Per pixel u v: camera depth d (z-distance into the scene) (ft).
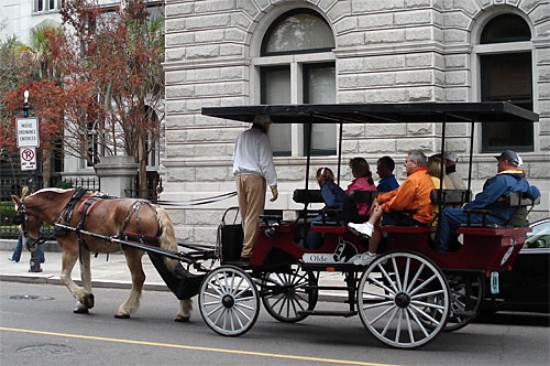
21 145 67.21
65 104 91.56
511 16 65.21
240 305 38.86
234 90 73.10
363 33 67.31
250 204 40.14
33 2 134.21
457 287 38.83
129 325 42.11
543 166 62.23
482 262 34.81
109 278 61.21
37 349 35.60
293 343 37.27
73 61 105.60
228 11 73.41
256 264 39.19
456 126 65.57
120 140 107.14
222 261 40.22
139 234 43.29
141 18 97.04
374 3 66.85
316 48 71.67
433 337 34.99
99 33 96.78
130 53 93.25
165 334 39.45
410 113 37.04
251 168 40.11
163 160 76.59
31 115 92.53
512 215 35.94
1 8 137.80
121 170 77.87
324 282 56.03
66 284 46.11
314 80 72.23
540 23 62.90
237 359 33.58
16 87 101.71
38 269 65.36
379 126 66.49
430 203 35.73
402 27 65.92
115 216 44.14
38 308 48.47
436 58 65.31
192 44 74.90
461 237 38.65
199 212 73.87
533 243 41.88
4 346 36.24
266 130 41.14
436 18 65.51
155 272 64.64
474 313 35.40
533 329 41.47
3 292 56.85
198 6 74.59
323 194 37.86
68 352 34.99
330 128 70.23
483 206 35.40
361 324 42.80
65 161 126.41
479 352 35.09
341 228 36.78
